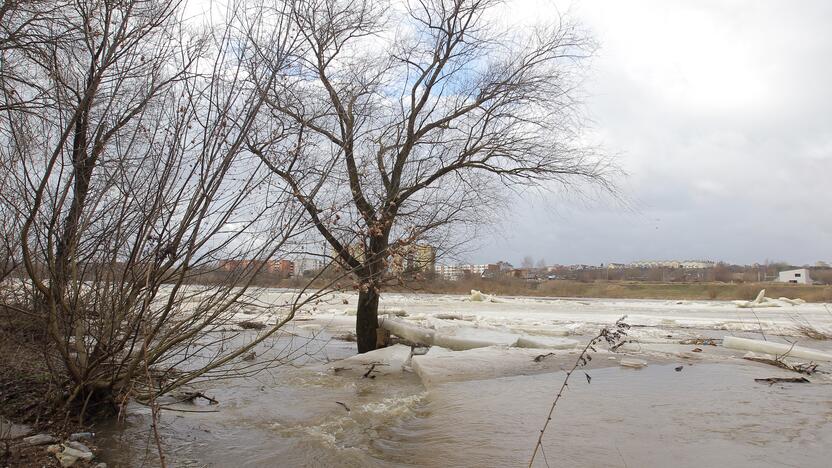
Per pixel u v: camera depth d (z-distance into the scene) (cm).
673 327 2195
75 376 651
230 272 675
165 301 719
